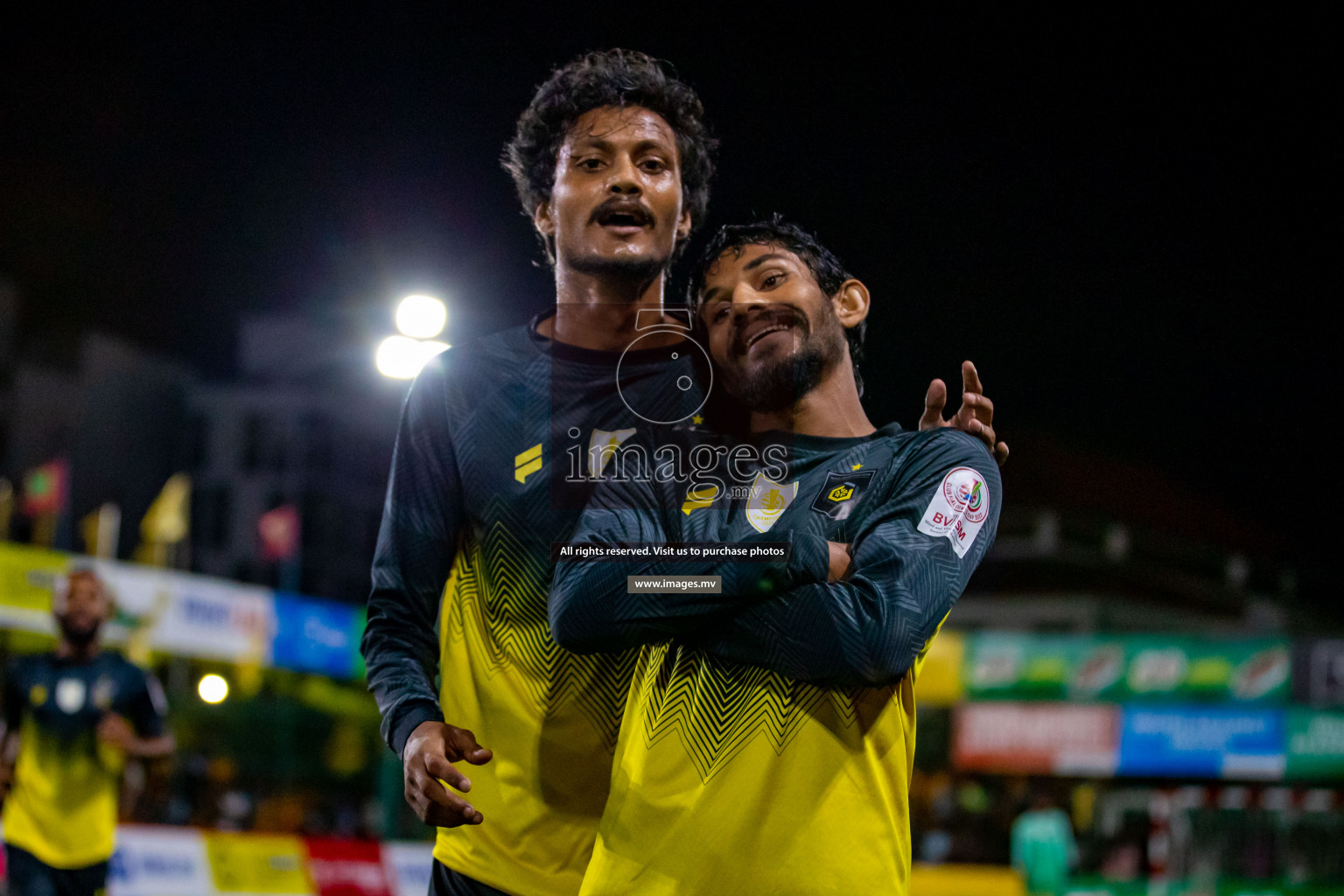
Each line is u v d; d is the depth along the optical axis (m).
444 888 2.23
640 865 1.81
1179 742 19.38
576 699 2.14
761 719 1.80
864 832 1.77
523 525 2.16
